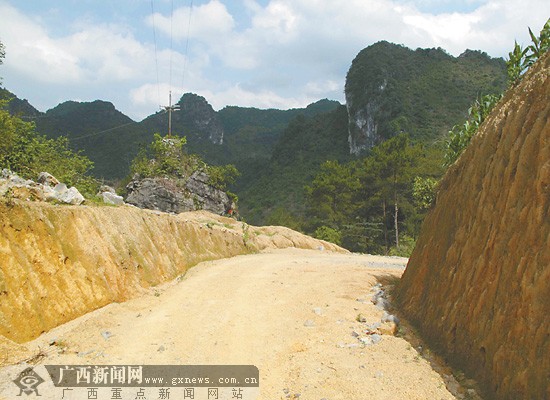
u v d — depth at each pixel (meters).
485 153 7.18
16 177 10.43
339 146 78.31
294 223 43.66
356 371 6.25
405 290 9.27
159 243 12.32
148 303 9.62
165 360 6.78
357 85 74.75
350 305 9.42
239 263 15.17
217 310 9.26
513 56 8.73
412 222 35.34
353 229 37.38
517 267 5.22
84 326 7.67
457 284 6.70
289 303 9.78
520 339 4.83
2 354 6.07
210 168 29.98
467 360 5.77
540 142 5.47
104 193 13.36
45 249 7.91
